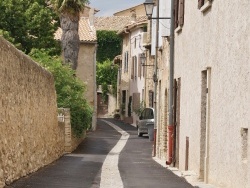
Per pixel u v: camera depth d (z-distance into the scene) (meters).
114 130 63.94
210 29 18.67
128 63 80.19
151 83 63.53
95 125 63.59
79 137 43.19
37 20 44.69
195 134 21.17
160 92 35.03
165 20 30.58
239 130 14.76
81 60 64.38
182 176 20.62
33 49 41.25
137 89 74.38
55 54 46.41
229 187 15.70
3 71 17.06
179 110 26.30
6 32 42.03
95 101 64.38
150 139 49.12
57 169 23.25
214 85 17.98
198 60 20.83
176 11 27.31
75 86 40.72
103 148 41.53
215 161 17.64
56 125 30.50
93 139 50.16
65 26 48.47
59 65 40.19
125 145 44.72
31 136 21.72
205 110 20.14
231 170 15.54
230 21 15.87
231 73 15.69
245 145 14.47
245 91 14.24
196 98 21.11
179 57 26.23
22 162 19.67
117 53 90.81
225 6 16.53
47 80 27.14
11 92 18.17
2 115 16.72
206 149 18.89
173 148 27.12
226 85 16.27
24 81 20.56
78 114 40.09
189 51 23.09
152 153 36.34
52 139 28.42
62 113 35.97
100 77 90.50
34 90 22.88
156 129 35.06
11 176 17.64
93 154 35.97
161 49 34.22
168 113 28.94
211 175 18.22
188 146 22.91
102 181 19.20
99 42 90.31
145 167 26.05
